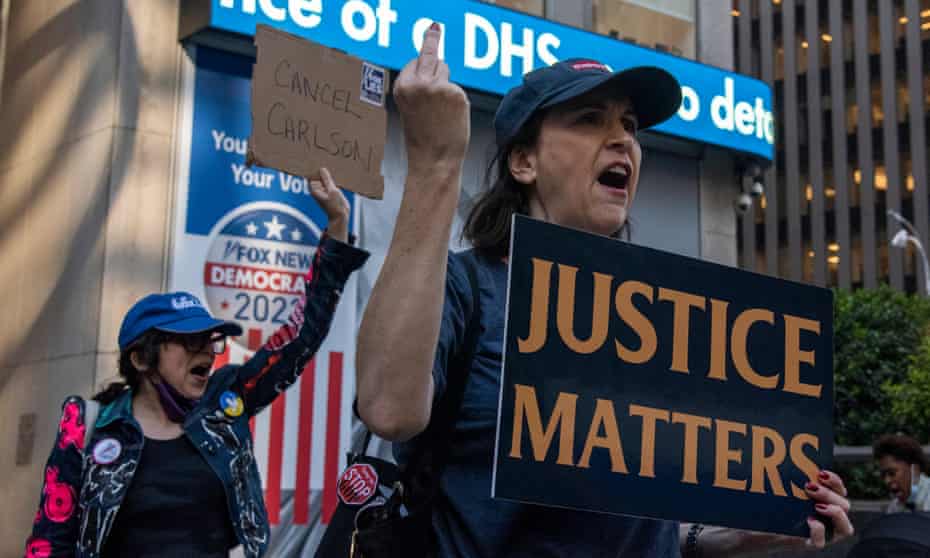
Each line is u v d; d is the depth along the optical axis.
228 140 7.36
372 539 1.55
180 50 7.31
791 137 48.72
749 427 1.69
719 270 1.71
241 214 7.29
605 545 1.57
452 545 1.55
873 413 28.19
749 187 9.94
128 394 2.98
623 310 1.60
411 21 7.88
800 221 47.88
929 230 44.22
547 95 1.68
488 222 1.74
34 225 7.84
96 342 6.88
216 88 7.37
